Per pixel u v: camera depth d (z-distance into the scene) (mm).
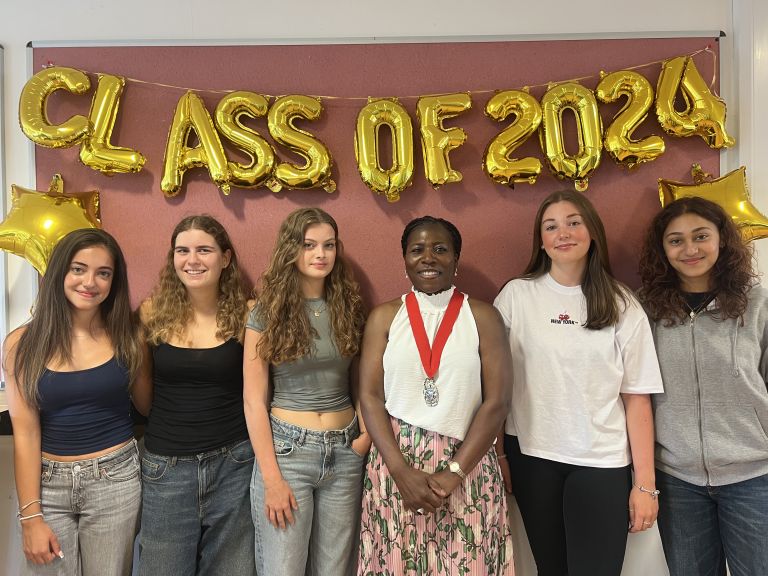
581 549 1498
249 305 1674
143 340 1581
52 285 1444
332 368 1572
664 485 1564
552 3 1892
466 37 1877
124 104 1884
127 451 1529
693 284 1541
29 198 1745
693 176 1859
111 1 1896
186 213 1891
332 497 1557
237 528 1594
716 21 1889
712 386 1471
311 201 1891
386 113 1779
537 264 1660
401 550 1440
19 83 1903
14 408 1435
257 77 1887
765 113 1852
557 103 1778
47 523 1432
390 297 1897
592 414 1502
